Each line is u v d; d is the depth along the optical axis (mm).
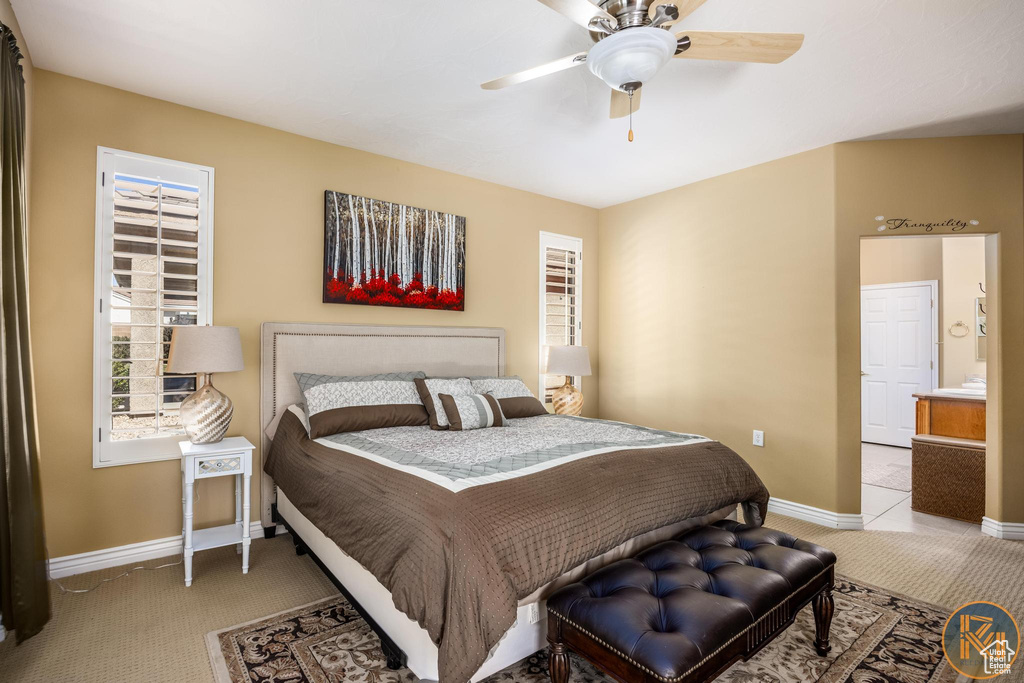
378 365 3639
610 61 1723
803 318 3635
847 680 1834
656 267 4648
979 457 3564
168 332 2930
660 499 2154
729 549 1948
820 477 3545
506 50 2406
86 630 2121
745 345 3967
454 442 2631
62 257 2625
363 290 3627
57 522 2615
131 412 2797
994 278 3365
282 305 3328
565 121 3174
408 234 3854
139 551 2824
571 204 4988
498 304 4441
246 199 3195
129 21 2193
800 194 3660
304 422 2994
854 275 3447
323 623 2189
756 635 1567
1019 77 2598
